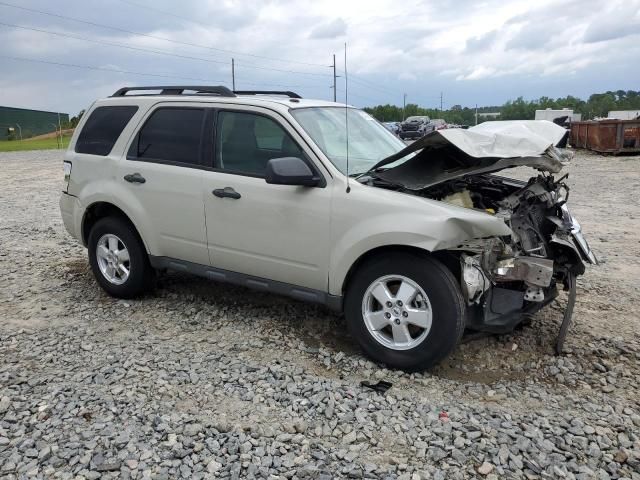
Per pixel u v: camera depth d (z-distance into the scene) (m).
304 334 4.76
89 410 3.52
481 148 3.85
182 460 3.04
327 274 4.25
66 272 6.55
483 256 3.92
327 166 4.22
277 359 4.27
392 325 4.03
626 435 3.28
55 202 12.13
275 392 3.76
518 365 4.22
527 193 4.34
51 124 59.41
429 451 3.13
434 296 3.83
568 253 4.39
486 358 4.32
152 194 5.10
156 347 4.47
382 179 4.22
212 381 3.91
